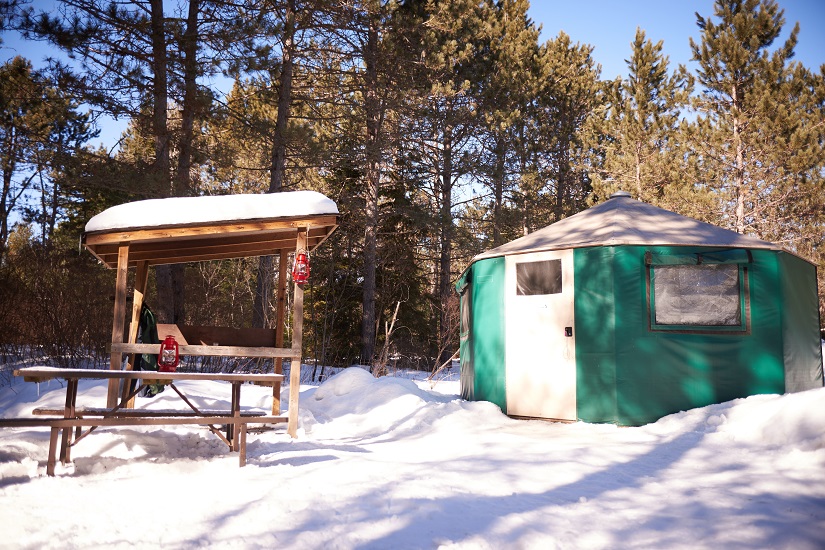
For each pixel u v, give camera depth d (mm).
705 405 7410
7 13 11344
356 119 17344
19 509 3605
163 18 12461
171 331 7523
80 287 13914
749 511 3686
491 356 8766
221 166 13938
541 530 3326
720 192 23125
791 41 21438
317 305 21484
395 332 21781
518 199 23312
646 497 4039
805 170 21484
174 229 6445
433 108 20016
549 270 8305
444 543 3098
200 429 6504
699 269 7695
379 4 15672
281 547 3043
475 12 20219
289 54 14914
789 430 5535
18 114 19000
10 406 7371
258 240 7543
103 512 3598
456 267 28609
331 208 6902
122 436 5641
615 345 7602
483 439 6426
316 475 4566
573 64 27484
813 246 24516
